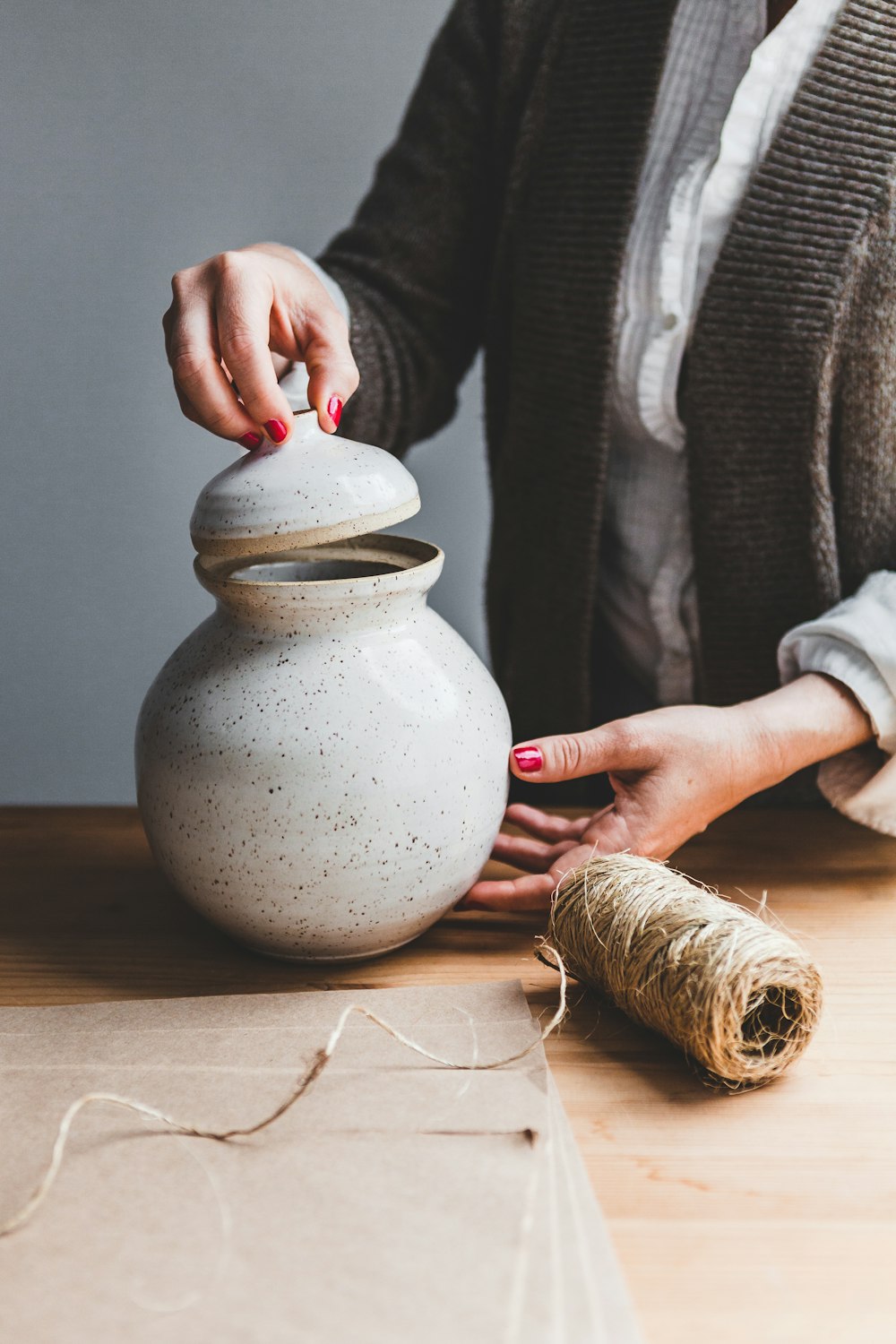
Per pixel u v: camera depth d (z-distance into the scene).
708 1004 0.47
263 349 0.57
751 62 0.78
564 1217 0.41
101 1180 0.43
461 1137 0.45
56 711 1.78
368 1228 0.40
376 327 0.97
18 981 0.59
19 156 1.51
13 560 1.69
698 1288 0.39
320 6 1.46
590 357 0.87
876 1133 0.47
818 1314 0.38
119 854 0.75
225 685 0.54
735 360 0.83
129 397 1.63
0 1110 0.47
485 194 0.97
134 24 1.46
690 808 0.66
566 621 0.97
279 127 1.52
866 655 0.71
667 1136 0.47
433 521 1.63
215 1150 0.45
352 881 0.54
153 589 1.73
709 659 0.93
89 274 1.57
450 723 0.55
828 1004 0.57
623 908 0.54
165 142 1.52
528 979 0.59
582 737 0.63
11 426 1.63
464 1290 0.37
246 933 0.58
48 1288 0.38
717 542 0.89
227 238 1.57
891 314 0.81
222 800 0.53
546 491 0.94
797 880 0.71
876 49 0.77
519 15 0.88
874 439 0.84
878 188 0.79
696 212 0.83
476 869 0.59
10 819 0.81
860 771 0.75
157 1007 0.55
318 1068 0.46
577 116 0.85
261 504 0.52
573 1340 0.35
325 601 0.53
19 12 1.44
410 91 1.51
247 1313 0.36
